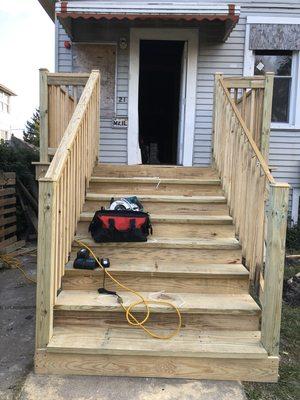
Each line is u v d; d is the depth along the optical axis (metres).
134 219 3.56
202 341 2.89
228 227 3.92
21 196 7.44
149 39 6.62
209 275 3.31
